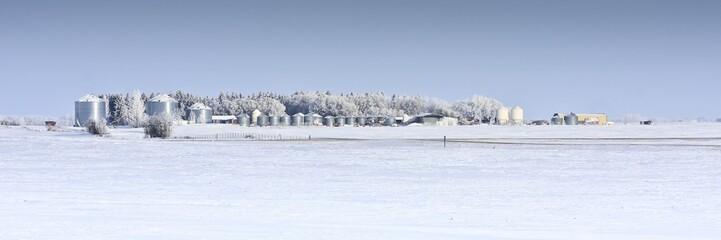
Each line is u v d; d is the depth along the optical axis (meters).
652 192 26.59
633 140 70.44
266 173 35.28
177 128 127.19
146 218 19.31
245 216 19.91
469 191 27.12
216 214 20.30
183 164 40.94
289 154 49.47
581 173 34.91
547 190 27.41
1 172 35.69
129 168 38.31
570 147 57.19
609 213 20.94
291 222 18.72
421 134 94.25
